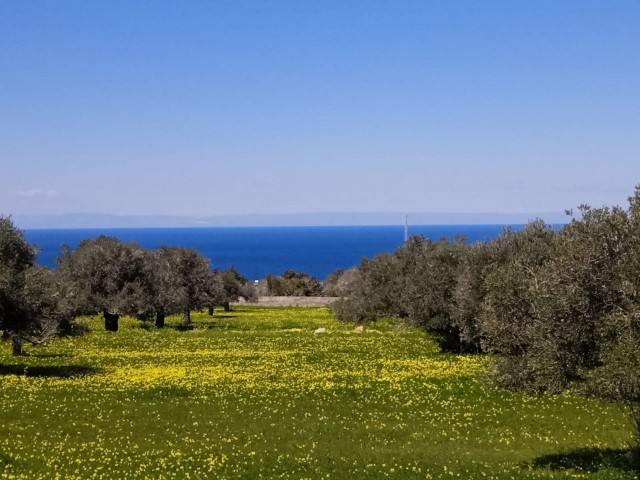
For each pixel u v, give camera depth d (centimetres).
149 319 8462
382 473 2100
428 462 2252
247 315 9600
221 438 2542
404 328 6769
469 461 2275
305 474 2080
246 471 2103
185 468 2138
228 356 4856
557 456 2338
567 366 1816
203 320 8569
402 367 4338
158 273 7669
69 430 2600
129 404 3097
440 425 2827
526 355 1969
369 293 7238
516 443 2559
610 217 1780
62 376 3812
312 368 4275
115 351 5147
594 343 1786
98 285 7031
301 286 15000
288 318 8862
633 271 1655
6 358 4578
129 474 2038
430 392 3494
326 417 2925
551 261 1892
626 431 2717
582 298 1766
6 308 3766
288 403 3200
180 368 4234
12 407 2914
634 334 1658
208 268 8756
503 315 2066
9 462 2133
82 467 2112
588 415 3009
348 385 3656
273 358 4756
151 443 2453
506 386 2072
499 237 4453
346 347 5475
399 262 6938
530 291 1941
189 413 2947
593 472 2098
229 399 3275
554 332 1827
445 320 4969
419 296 5141
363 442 2539
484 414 3027
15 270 3962
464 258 4609
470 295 4425
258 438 2561
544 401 3294
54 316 4562
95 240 7481
